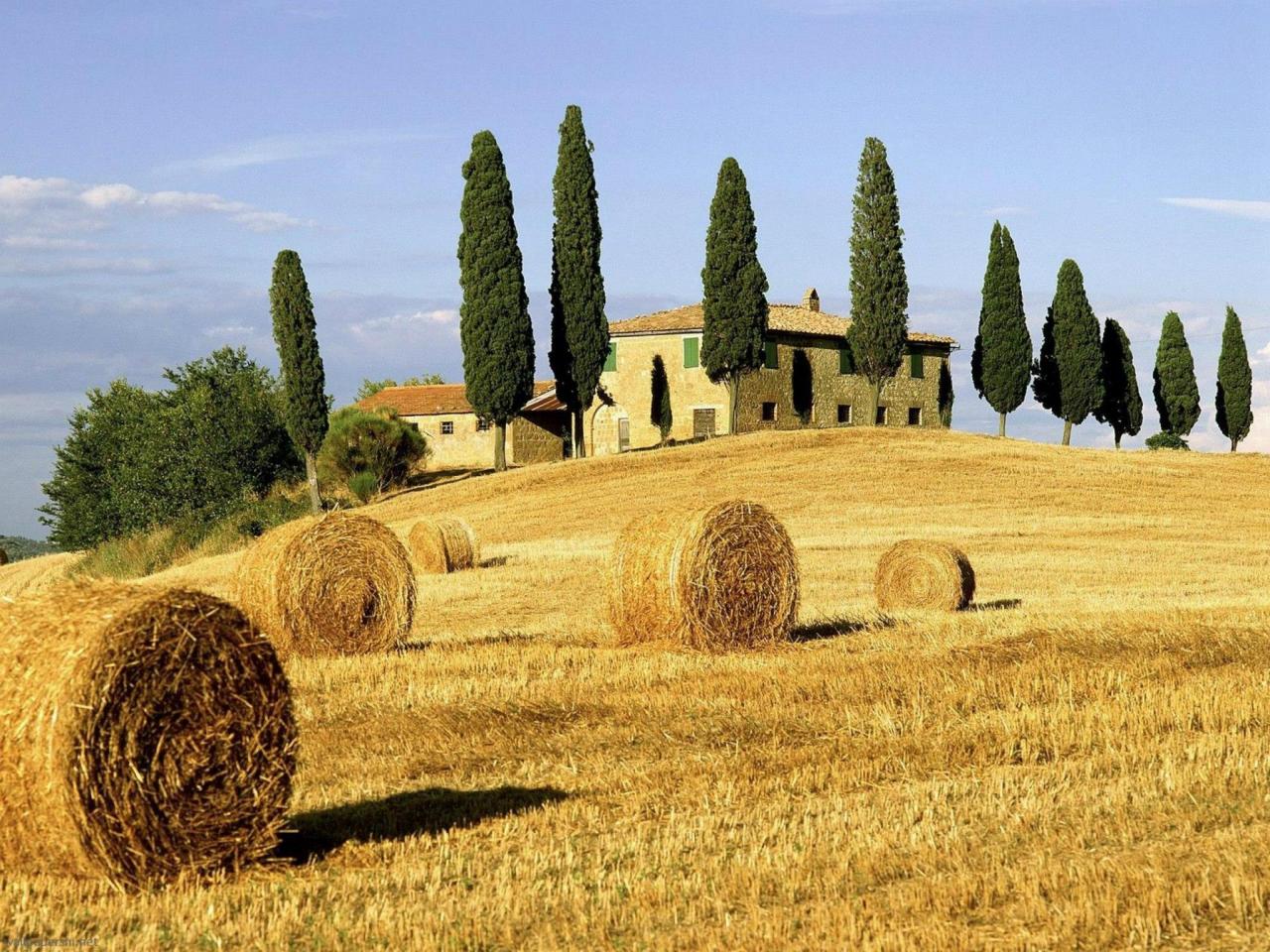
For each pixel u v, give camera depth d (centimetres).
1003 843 833
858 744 1136
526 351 5303
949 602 2216
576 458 5350
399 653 1742
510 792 1005
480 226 5269
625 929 705
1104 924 679
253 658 852
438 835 895
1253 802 909
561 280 5384
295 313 5156
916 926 686
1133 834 843
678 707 1298
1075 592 2458
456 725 1239
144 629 817
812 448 5216
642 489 4662
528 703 1322
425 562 3050
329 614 1725
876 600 2347
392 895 770
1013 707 1264
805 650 1677
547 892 757
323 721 1284
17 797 806
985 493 4450
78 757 795
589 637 1847
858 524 3888
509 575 2861
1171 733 1134
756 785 1002
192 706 832
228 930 716
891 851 816
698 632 1675
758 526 1714
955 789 974
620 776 1039
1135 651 1578
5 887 803
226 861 838
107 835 803
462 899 751
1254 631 1677
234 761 844
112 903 772
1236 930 677
